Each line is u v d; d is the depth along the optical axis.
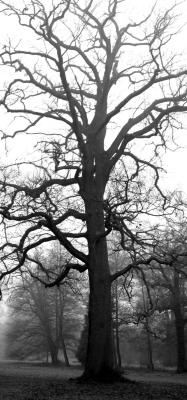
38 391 16.86
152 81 20.53
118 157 21.77
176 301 40.53
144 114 22.80
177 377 34.28
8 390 17.27
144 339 56.47
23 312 62.69
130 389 17.58
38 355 70.94
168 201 21.80
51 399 14.72
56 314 60.44
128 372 44.16
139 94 20.64
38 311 59.75
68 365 56.84
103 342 19.61
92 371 19.44
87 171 21.08
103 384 18.67
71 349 67.00
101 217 20.81
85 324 58.66
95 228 20.53
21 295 56.94
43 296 59.59
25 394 16.06
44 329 61.34
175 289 39.09
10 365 54.66
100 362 19.45
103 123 21.06
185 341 50.00
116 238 29.97
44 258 39.78
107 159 21.83
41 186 21.30
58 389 17.33
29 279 51.91
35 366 53.06
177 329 42.62
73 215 21.27
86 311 61.22
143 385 19.23
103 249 20.72
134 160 23.77
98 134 22.36
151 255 21.53
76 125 20.42
